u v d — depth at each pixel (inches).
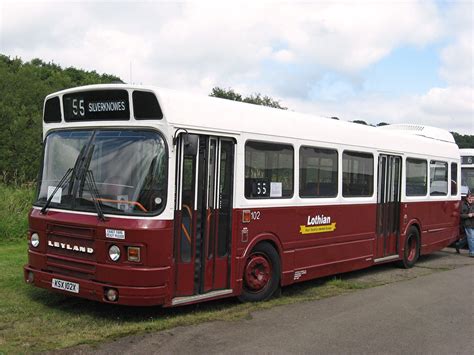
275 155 337.4
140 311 287.9
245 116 315.0
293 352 235.5
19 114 1530.5
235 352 230.8
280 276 342.0
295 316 298.2
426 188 529.3
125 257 256.5
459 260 569.6
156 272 257.8
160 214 261.4
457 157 597.6
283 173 343.9
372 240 437.7
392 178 470.9
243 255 311.3
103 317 273.6
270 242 336.5
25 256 434.6
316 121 376.5
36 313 275.7
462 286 404.5
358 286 393.1
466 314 316.8
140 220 257.3
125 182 265.6
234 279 305.6
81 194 274.5
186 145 269.1
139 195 261.6
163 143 265.0
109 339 238.2
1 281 342.3
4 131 1390.3
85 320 266.7
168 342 239.0
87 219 267.9
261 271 328.8
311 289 379.6
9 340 231.5
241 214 309.9
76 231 270.5
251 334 258.5
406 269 494.6
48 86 1980.8
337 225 394.0
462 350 249.0
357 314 308.0
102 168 273.4
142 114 268.8
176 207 270.7
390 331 275.7
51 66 2511.1
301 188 358.6
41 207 290.7
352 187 413.4
